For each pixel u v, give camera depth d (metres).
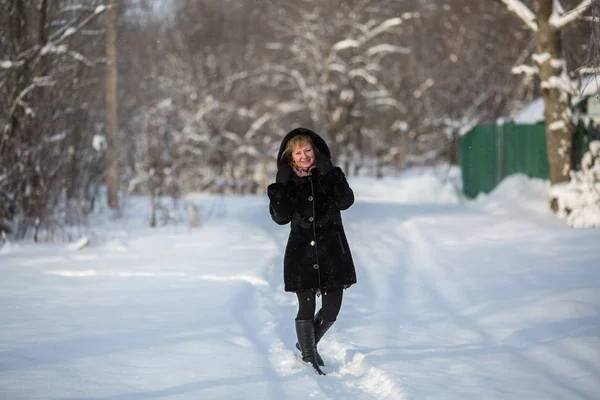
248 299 13.16
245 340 10.07
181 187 36.69
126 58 52.75
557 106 25.48
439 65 75.69
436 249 19.05
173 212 28.61
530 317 11.11
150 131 49.97
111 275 15.88
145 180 41.50
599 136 25.00
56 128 25.19
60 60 23.83
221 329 10.67
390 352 9.55
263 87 80.19
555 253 17.22
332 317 9.46
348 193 9.31
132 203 35.41
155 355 9.24
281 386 8.18
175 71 69.62
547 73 25.56
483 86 68.00
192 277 15.44
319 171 9.41
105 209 32.09
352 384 8.51
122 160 44.03
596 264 15.21
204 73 75.69
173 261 17.67
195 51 74.56
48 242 21.58
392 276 15.73
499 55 68.69
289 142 9.26
